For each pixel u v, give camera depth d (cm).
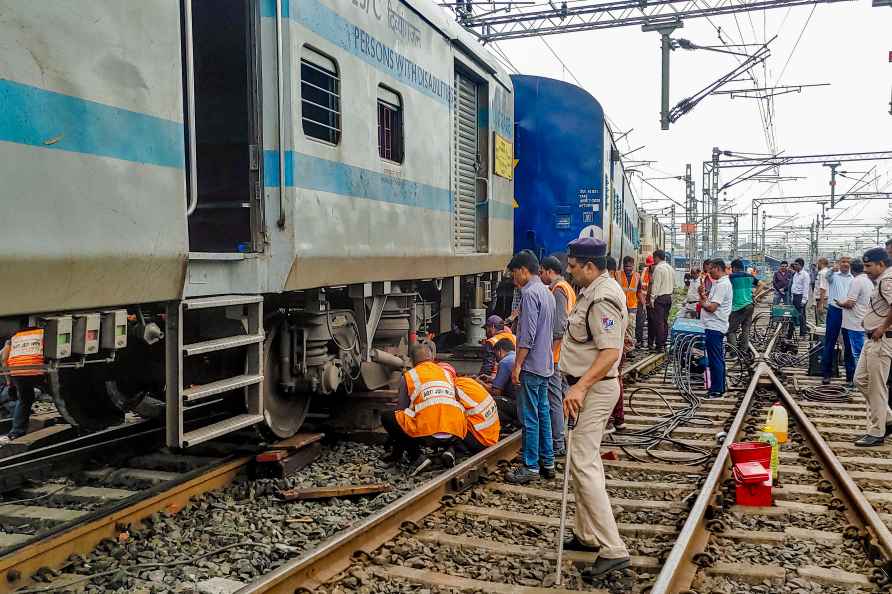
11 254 370
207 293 533
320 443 734
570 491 604
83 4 412
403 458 684
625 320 448
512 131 1203
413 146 805
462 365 1132
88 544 450
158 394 655
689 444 776
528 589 415
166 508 515
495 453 671
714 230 3519
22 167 376
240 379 548
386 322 838
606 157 1416
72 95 405
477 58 1010
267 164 570
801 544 498
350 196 665
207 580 414
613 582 429
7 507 517
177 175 484
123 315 447
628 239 2142
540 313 629
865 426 905
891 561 447
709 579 438
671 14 1808
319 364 663
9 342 389
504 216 1156
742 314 1393
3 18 366
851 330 1100
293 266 571
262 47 568
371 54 706
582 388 432
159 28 470
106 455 614
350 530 447
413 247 807
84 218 412
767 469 582
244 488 579
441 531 501
